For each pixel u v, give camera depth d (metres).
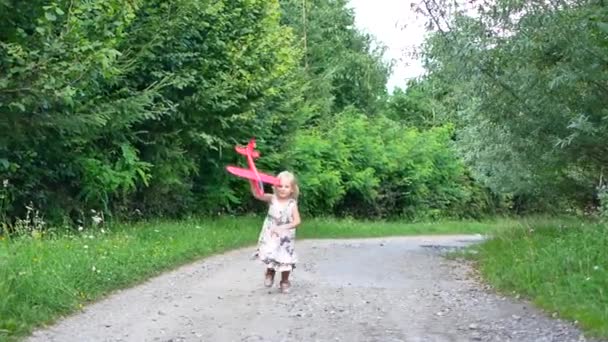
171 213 20.16
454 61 12.81
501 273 10.45
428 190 35.59
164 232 15.17
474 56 12.37
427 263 13.41
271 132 23.42
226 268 11.87
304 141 27.20
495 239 14.67
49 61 11.06
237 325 7.43
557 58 12.24
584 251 9.61
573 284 8.48
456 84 14.30
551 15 11.38
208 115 19.16
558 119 12.50
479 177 19.34
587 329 7.10
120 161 16.80
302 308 8.36
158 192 19.16
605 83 11.77
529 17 11.61
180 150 18.72
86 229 14.72
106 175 16.11
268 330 7.23
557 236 11.98
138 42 16.38
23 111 11.66
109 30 13.04
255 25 20.52
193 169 19.91
